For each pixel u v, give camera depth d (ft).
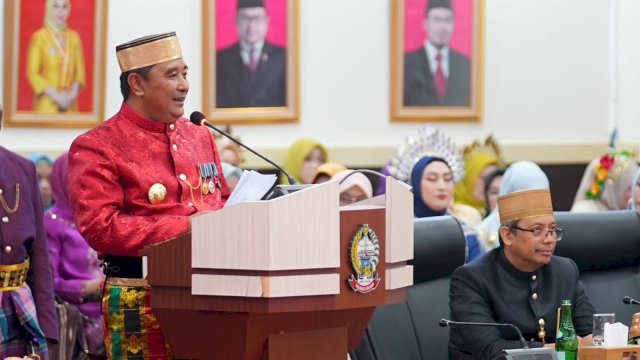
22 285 30.91
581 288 32.30
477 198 57.26
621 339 25.96
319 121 62.44
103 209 23.21
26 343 31.12
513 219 30.78
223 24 60.95
